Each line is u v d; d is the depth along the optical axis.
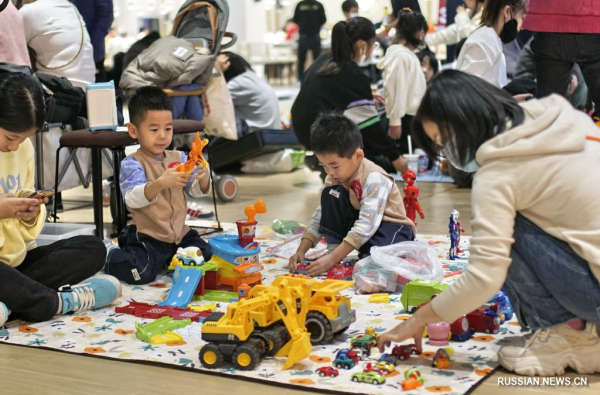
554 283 1.81
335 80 4.60
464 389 1.76
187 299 2.48
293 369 1.90
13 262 2.38
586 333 1.87
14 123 2.14
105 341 2.15
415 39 5.24
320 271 2.75
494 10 4.56
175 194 2.90
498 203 1.76
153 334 2.15
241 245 2.66
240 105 5.78
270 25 11.62
